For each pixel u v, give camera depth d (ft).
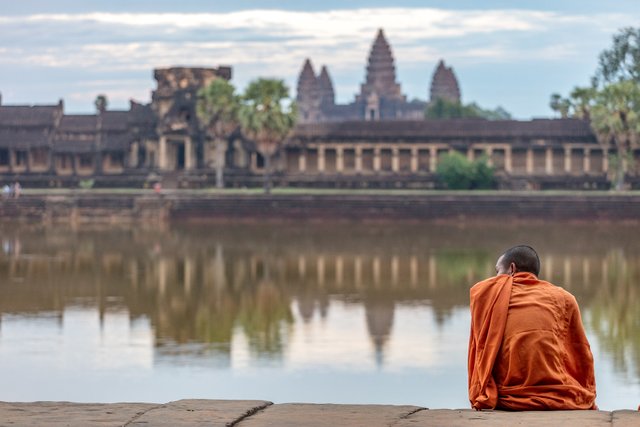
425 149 547.49
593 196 439.22
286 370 160.76
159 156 565.53
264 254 332.19
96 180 551.59
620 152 501.97
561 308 47.16
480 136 540.52
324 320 210.59
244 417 42.91
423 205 447.83
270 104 483.10
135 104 582.76
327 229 418.92
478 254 328.08
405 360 168.04
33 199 471.21
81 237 389.60
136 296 245.24
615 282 261.44
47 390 147.02
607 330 191.01
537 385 46.29
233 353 175.01
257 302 236.84
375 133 543.80
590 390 47.44
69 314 217.36
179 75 569.23
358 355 172.86
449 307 226.58
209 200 463.01
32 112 575.38
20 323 205.05
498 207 444.14
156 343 184.65
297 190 515.50
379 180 531.91
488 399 46.39
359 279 273.54
